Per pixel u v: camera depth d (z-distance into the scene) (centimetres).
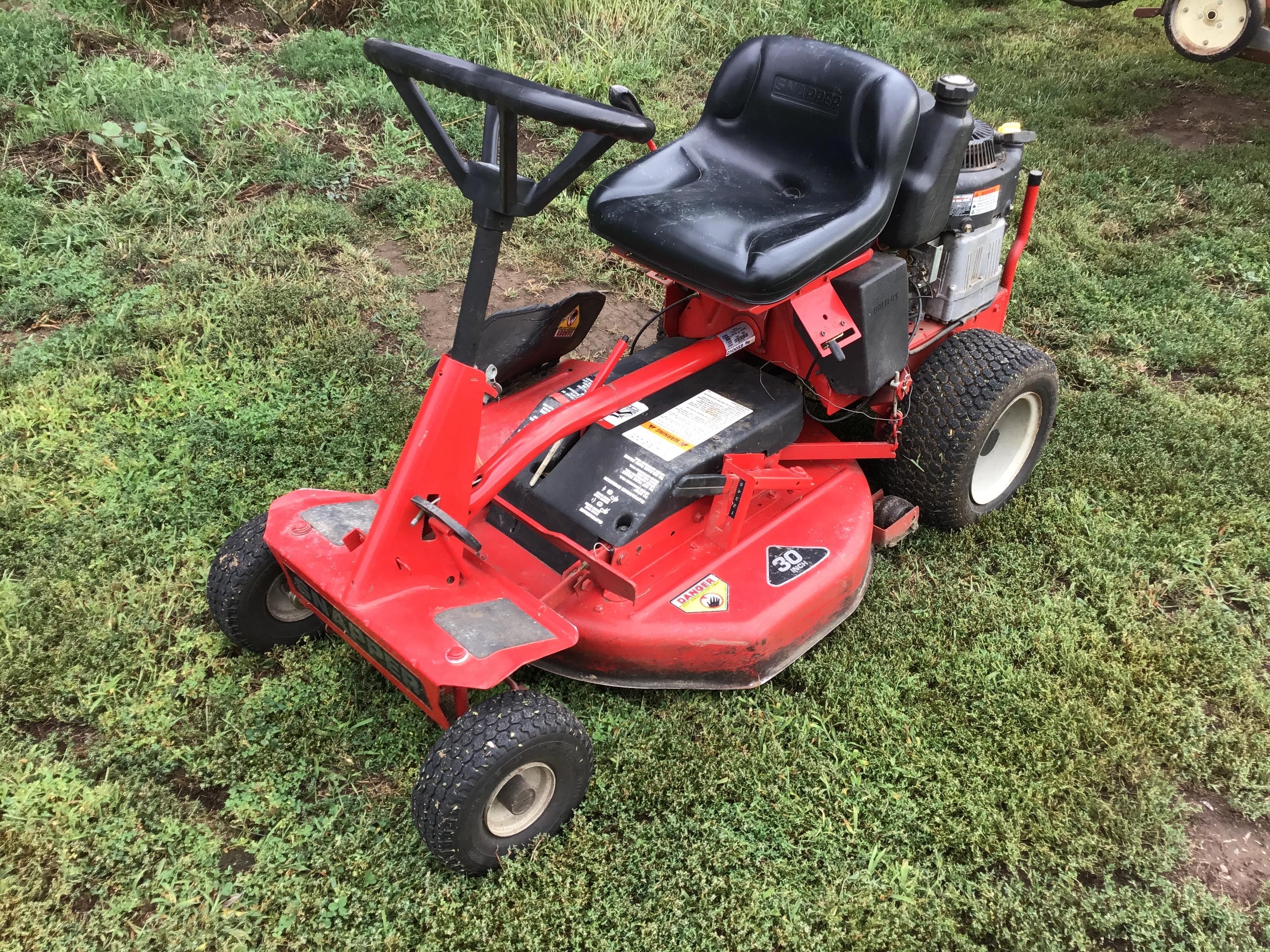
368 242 572
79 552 366
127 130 614
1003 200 382
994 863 285
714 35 812
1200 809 301
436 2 800
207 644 335
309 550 288
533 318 349
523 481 329
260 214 570
